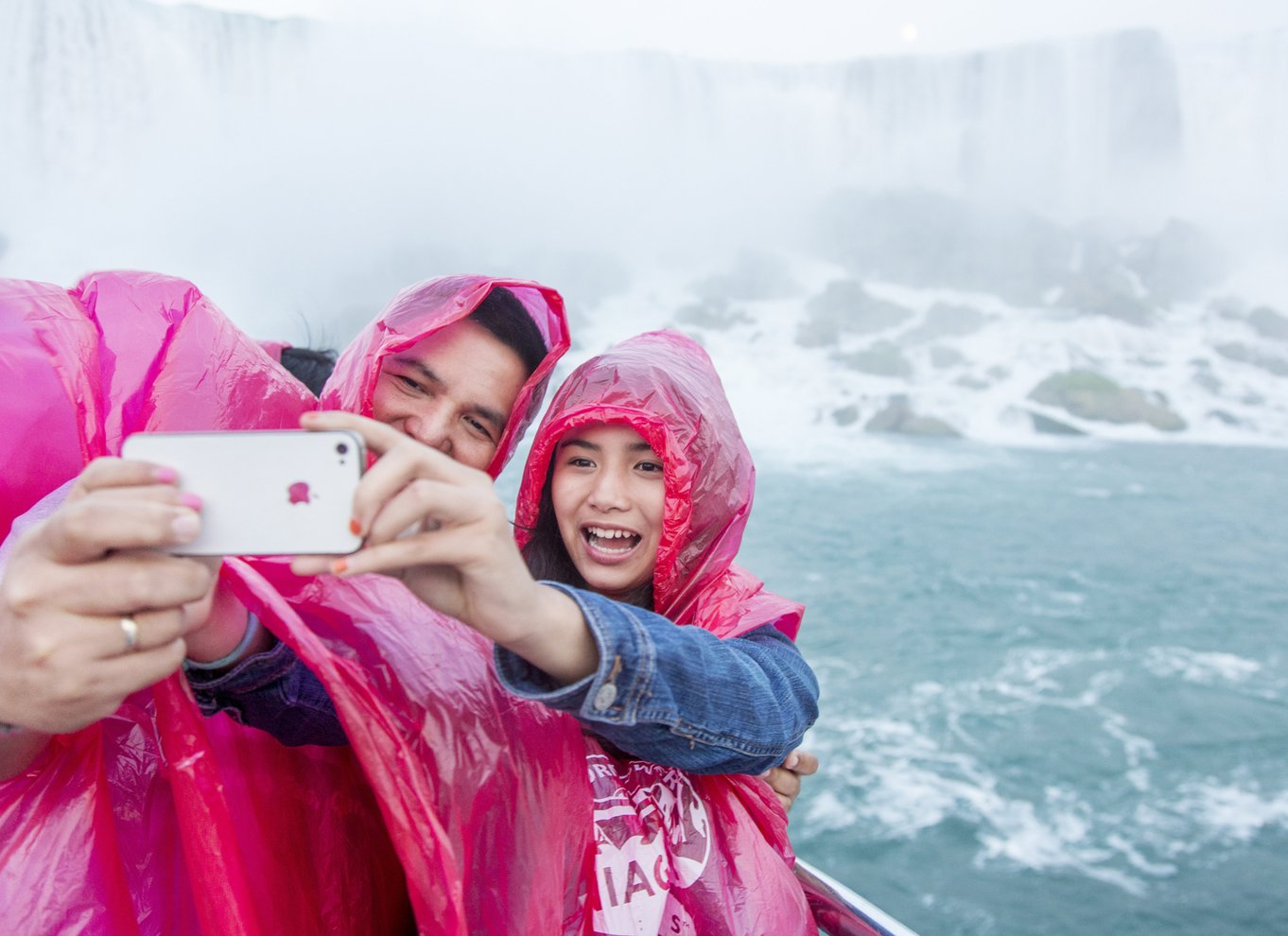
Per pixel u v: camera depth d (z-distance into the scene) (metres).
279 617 0.84
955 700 10.53
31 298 1.05
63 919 0.81
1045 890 7.40
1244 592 13.70
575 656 0.83
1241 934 6.86
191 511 0.62
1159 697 10.51
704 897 1.19
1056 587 13.95
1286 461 21.47
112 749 0.98
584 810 1.04
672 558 1.43
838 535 16.53
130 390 1.06
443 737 0.95
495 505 0.70
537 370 1.60
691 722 0.90
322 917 1.01
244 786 0.98
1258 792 8.68
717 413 1.50
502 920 0.97
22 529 0.86
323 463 0.67
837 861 7.80
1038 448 22.95
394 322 1.48
